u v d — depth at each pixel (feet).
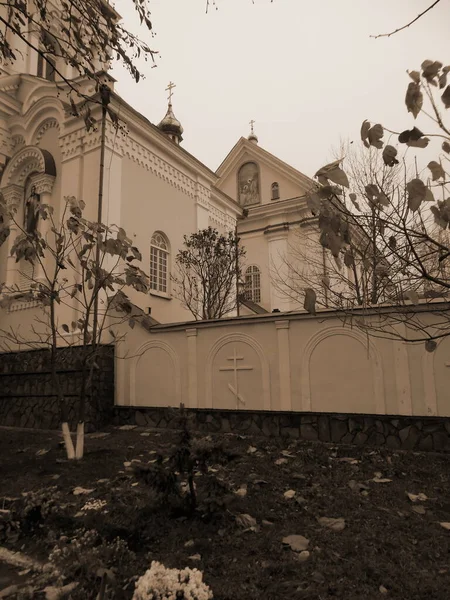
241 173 86.07
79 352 34.12
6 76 49.57
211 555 12.03
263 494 16.62
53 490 16.74
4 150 47.93
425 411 23.29
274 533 13.12
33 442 28.94
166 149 47.16
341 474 18.95
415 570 10.85
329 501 15.71
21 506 16.22
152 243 45.09
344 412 25.40
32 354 37.93
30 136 45.98
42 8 19.16
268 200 81.76
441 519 14.12
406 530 13.19
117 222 39.73
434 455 21.54
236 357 29.45
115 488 18.10
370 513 14.56
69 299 37.19
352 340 25.68
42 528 14.51
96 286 25.32
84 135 40.40
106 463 22.16
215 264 42.75
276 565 11.20
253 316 28.96
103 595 8.96
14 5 17.92
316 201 9.90
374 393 24.72
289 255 72.59
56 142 43.75
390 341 24.54
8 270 43.60
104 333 35.29
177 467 13.92
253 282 76.74
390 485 17.47
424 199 8.91
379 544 12.26
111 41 19.48
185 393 31.17
